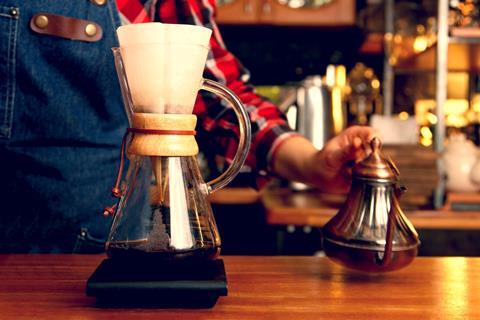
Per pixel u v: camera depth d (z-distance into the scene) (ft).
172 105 2.26
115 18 3.84
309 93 8.18
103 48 3.79
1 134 3.71
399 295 2.46
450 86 9.89
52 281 2.60
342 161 3.16
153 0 4.12
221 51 4.14
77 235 3.85
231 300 2.35
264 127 3.77
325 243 2.81
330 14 9.57
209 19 4.21
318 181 3.40
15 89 3.69
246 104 3.91
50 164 3.75
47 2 3.66
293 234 7.77
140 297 2.20
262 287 2.55
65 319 2.10
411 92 10.18
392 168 2.77
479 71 9.66
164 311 2.21
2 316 2.12
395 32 9.41
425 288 2.58
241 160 2.46
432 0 8.52
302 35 10.43
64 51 3.70
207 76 4.00
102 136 3.85
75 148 3.81
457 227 6.59
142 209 2.29
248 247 9.15
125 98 2.35
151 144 2.25
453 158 7.08
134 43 2.21
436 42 7.67
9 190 3.81
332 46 10.43
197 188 2.36
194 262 2.27
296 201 7.20
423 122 9.89
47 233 3.84
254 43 10.47
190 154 2.31
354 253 2.66
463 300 2.40
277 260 3.09
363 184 2.73
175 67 2.22
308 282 2.65
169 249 2.24
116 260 2.28
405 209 6.91
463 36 7.53
